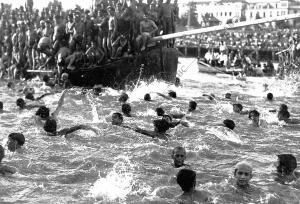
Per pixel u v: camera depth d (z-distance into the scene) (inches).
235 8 5408.5
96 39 1240.8
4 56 1561.3
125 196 380.2
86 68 1232.2
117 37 1224.2
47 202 368.8
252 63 2140.7
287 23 3951.8
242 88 1421.0
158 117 759.7
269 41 2773.1
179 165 468.8
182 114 759.7
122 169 457.1
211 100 1040.8
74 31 1236.5
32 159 488.7
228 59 2106.3
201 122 717.9
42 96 943.0
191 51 2891.2
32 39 1408.7
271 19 1131.3
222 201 365.1
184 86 1428.4
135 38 1238.9
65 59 1234.6
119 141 574.6
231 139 601.6
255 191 387.2
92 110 822.5
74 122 721.0
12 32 1566.2
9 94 1111.0
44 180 424.5
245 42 2652.6
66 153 516.7
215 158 517.3
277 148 573.9
